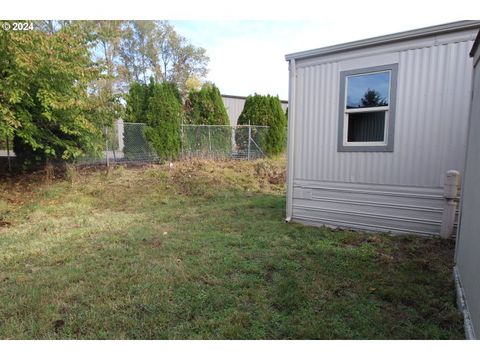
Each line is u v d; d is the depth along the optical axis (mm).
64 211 5785
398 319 2133
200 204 6598
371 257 3289
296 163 4879
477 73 2400
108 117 7887
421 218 3867
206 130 11070
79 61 6859
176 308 2297
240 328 2037
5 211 5672
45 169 7746
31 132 6590
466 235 2379
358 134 4258
